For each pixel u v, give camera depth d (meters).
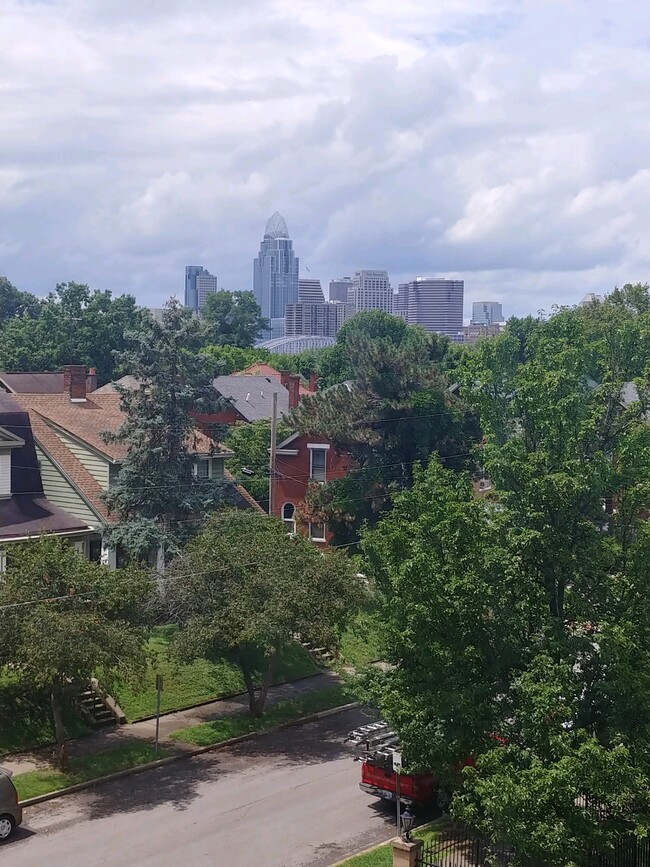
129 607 27.61
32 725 28.30
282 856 21.20
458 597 18.00
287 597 29.45
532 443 19.59
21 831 22.39
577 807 15.77
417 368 48.84
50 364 102.38
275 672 36.38
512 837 15.37
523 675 17.05
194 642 29.11
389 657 20.22
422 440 47.94
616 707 17.67
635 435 18.58
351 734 24.78
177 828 22.75
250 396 86.81
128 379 79.19
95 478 44.06
